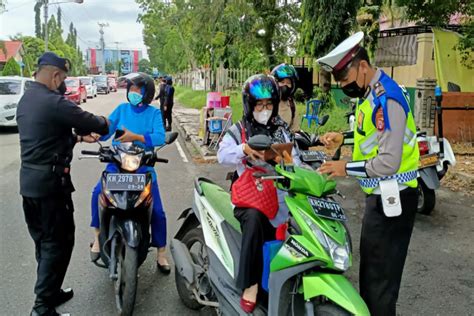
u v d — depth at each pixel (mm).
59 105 3402
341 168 2838
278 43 18125
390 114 2721
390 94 2752
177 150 12039
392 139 2707
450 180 8055
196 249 4305
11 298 4141
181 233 4168
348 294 2570
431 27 11680
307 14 13219
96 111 23219
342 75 2865
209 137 11508
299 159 3443
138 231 3744
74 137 3707
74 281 4477
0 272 4652
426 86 9414
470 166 8773
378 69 2889
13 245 5344
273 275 2838
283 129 3404
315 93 14570
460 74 11492
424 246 5359
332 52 2898
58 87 3590
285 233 2953
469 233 5746
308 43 13484
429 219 6242
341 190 7707
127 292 3635
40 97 3432
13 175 8836
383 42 13664
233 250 3332
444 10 9586
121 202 3689
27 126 3432
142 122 4254
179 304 4086
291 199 2816
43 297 3680
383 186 2814
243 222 3094
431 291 4324
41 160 3463
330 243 2648
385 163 2703
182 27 28547
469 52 11062
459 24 11781
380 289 2971
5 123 14711
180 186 8094
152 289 4348
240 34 17359
